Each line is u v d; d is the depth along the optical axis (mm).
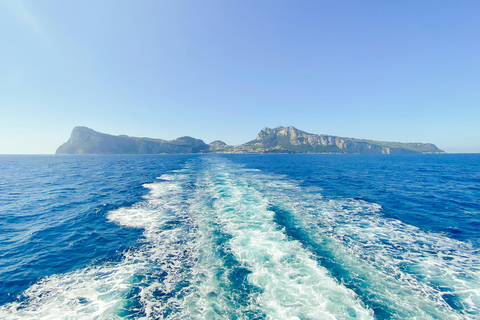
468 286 7570
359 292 7074
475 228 13117
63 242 11086
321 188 25781
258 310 6215
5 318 6125
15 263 9094
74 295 7070
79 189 24906
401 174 41875
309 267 8406
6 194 22594
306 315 6012
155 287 7359
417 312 6324
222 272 8070
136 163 73438
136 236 11578
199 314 6125
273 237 11156
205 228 12414
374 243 10844
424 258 9461
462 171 47906
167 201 18672
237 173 41594
